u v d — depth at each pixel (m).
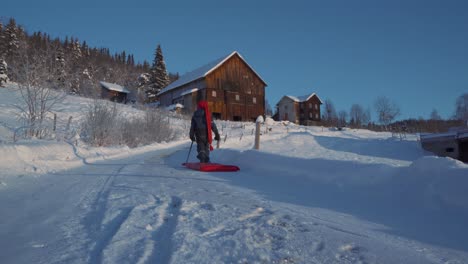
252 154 6.67
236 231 2.38
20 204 3.57
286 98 56.94
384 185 3.75
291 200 3.62
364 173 4.16
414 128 33.03
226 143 16.22
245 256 1.92
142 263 1.82
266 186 4.52
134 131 14.46
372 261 1.91
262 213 2.97
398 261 1.91
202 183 4.71
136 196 3.63
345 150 12.68
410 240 2.31
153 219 2.69
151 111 17.59
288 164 5.48
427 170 3.41
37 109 10.94
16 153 6.64
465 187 2.89
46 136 10.78
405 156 11.67
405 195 3.38
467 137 11.79
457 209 2.81
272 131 25.44
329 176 4.52
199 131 6.98
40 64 10.93
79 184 4.82
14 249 2.15
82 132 13.13
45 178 5.54
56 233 2.49
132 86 53.94
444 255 2.02
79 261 1.92
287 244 2.15
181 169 6.48
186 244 2.08
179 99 40.78
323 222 2.73
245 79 39.28
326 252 2.03
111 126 12.88
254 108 39.59
